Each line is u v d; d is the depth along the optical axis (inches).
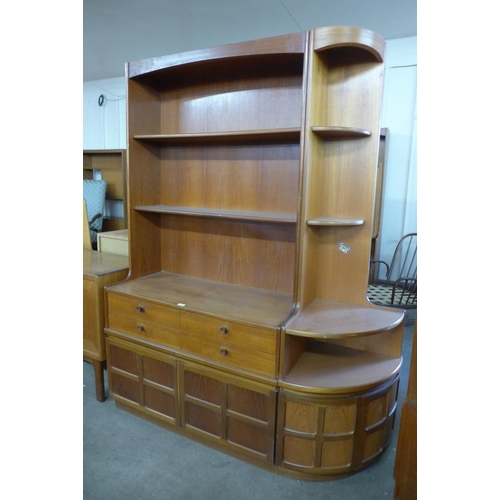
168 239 96.3
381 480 69.1
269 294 82.2
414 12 126.0
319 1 117.9
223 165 86.2
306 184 65.9
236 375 69.5
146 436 79.7
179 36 148.9
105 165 202.5
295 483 68.2
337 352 77.4
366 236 74.4
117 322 83.9
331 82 72.3
